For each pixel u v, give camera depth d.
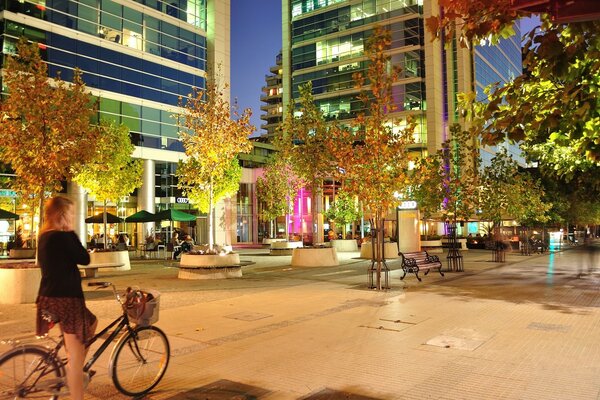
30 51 13.41
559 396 5.18
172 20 43.69
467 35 4.29
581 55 4.21
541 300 11.78
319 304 11.33
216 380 5.81
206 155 19.08
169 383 5.71
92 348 6.22
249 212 55.84
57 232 4.50
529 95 4.93
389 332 8.29
